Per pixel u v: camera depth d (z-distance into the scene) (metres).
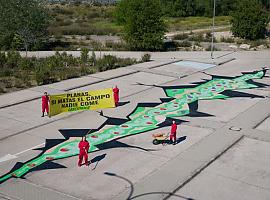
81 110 26.52
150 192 17.20
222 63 40.38
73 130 23.72
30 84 32.44
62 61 38.72
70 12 81.69
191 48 49.31
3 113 26.20
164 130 23.78
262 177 18.75
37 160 20.06
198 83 33.25
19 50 47.47
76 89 31.36
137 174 18.77
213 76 35.41
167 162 19.91
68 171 19.00
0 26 47.78
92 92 26.66
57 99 25.50
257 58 42.81
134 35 47.31
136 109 27.17
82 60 39.66
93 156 20.53
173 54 45.22
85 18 76.19
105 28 63.50
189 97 29.77
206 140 22.39
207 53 45.41
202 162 19.88
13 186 17.62
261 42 52.75
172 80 34.16
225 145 21.80
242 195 17.27
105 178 18.38
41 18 48.09
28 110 26.83
